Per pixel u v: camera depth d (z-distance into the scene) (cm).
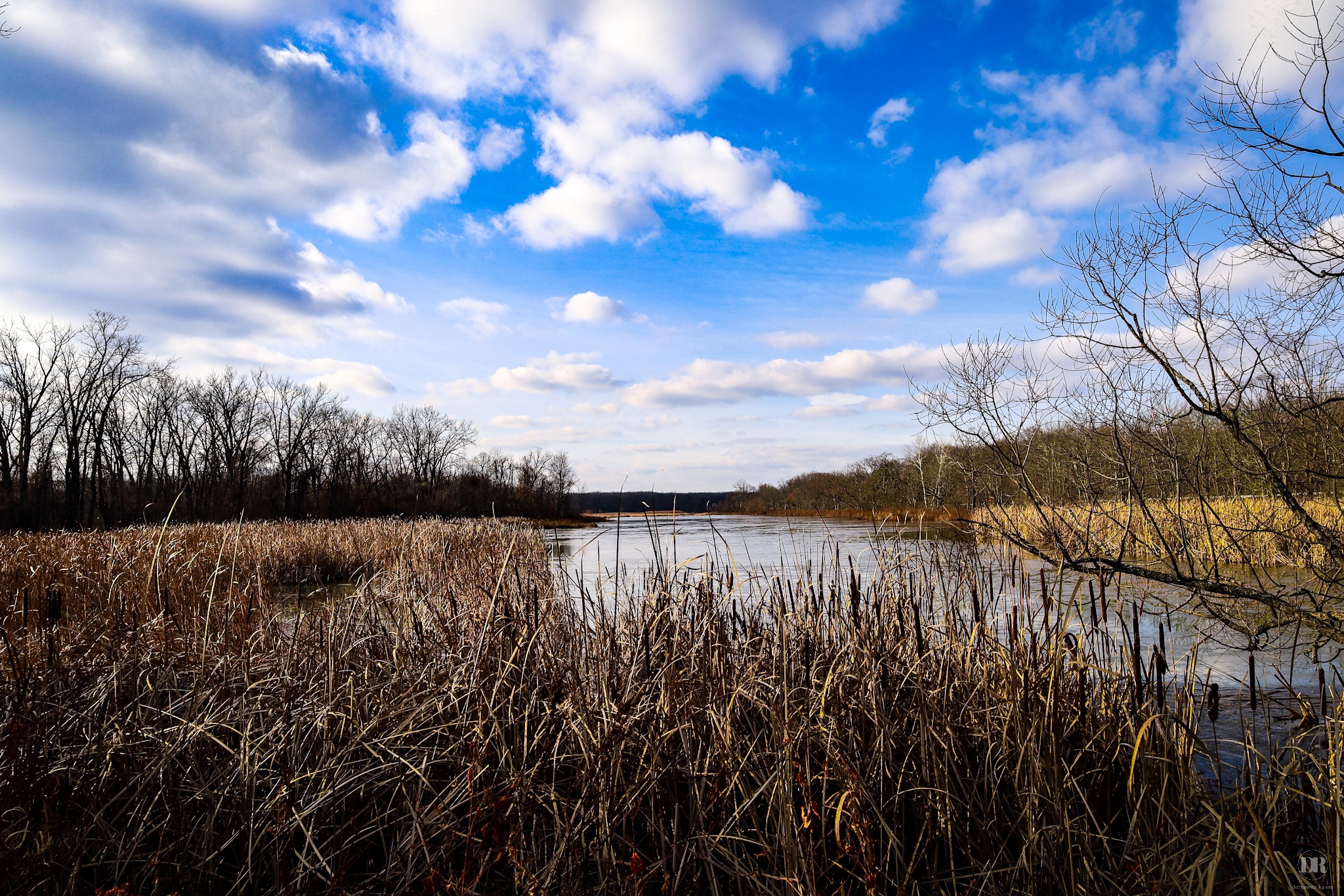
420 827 286
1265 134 399
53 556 934
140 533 964
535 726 341
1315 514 498
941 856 324
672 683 362
